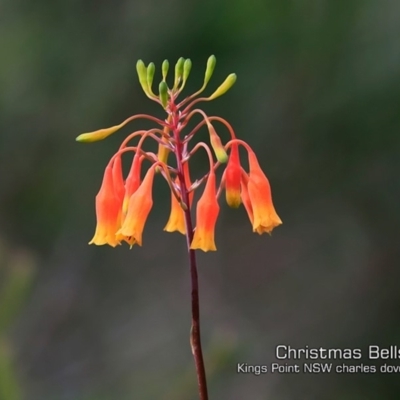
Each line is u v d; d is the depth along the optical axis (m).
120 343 2.57
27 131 2.59
